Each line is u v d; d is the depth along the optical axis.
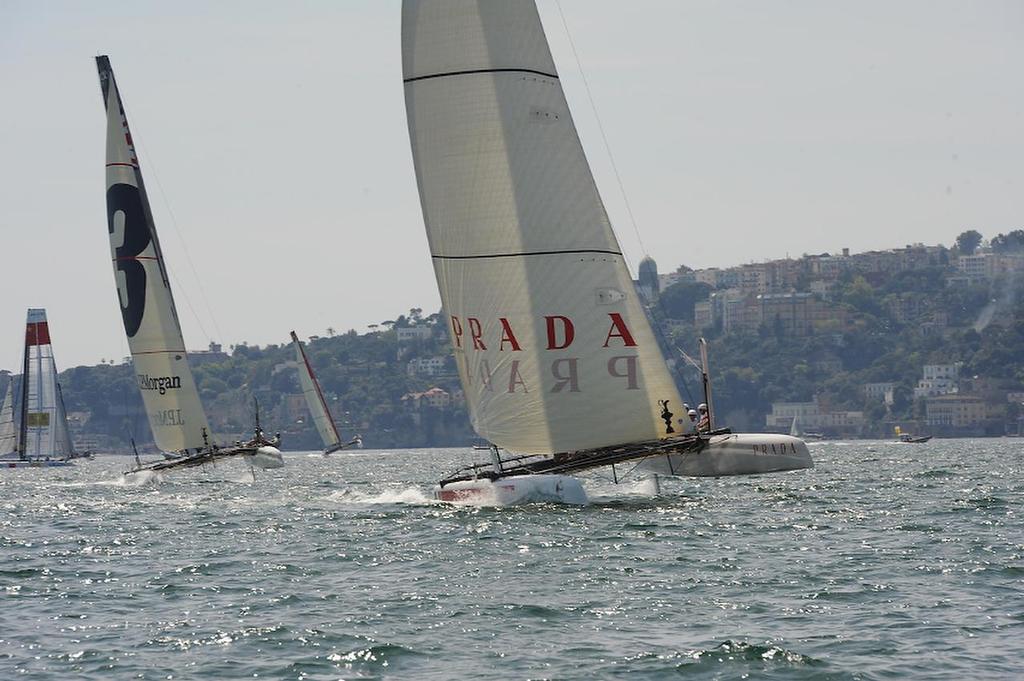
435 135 132.50
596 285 132.38
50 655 70.88
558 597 84.25
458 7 130.88
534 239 131.62
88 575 99.38
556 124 131.62
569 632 74.06
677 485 176.12
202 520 143.50
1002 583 86.94
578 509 135.75
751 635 72.56
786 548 105.38
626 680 64.25
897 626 74.31
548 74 131.62
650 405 133.88
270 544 116.31
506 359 133.50
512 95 130.88
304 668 67.00
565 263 131.88
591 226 132.38
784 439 149.12
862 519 127.56
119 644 73.25
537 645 71.06
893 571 92.38
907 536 112.94
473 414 136.25
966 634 72.25
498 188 131.50
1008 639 71.06
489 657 68.62
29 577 99.00
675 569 94.75
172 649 71.75
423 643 71.81
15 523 146.75
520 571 94.88
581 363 132.38
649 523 123.06
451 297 134.62
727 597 83.44
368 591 88.00
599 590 86.56
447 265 134.12
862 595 83.31
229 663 68.31
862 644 70.31
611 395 133.00
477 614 79.12
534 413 133.50
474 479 142.75
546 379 132.75
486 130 131.25
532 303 132.12
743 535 114.31
